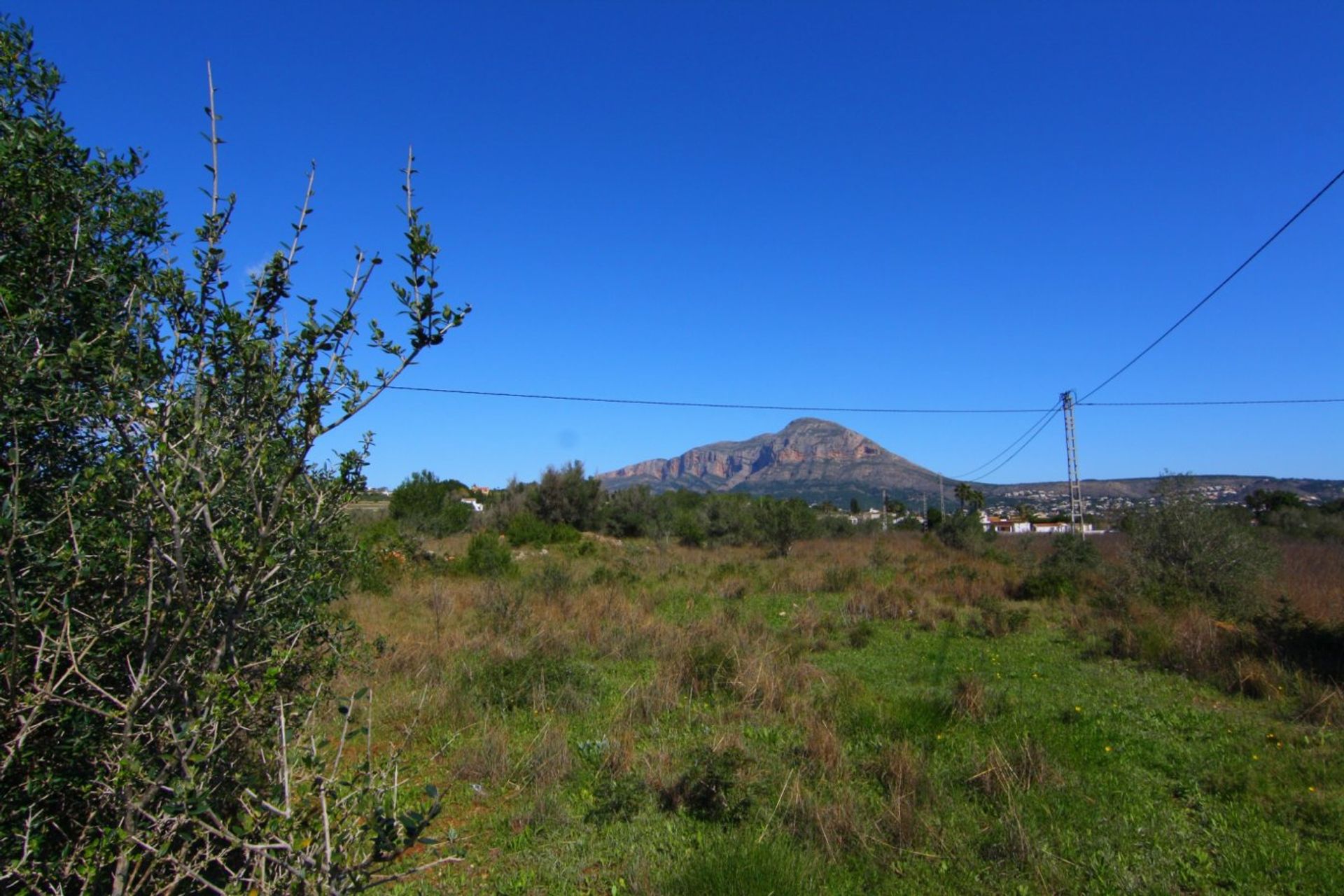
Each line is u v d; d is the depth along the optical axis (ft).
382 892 13.47
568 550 91.20
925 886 14.30
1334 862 14.93
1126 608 44.88
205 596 7.91
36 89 9.01
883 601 49.90
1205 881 14.39
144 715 7.70
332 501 8.80
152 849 7.38
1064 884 14.14
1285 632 33.09
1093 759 20.40
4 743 7.40
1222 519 50.26
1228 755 21.42
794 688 27.17
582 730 23.12
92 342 7.67
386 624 38.19
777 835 15.49
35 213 8.11
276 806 8.22
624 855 15.34
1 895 7.43
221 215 8.50
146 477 7.42
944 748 21.01
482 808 17.74
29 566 7.34
